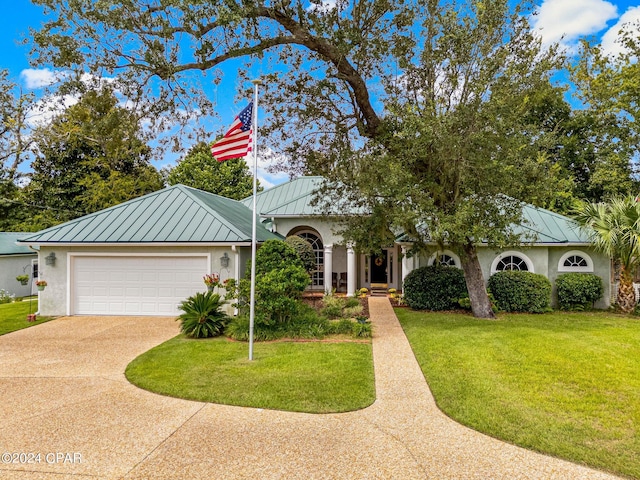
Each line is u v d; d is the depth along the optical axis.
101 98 10.91
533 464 4.64
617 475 4.43
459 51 11.41
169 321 13.41
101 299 14.43
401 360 8.88
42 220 31.02
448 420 5.86
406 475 4.41
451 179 12.13
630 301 14.78
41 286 13.88
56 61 9.62
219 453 4.87
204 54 10.18
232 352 9.45
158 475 4.39
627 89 24.03
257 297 10.88
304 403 6.43
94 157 31.39
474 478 4.36
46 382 7.54
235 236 13.76
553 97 23.92
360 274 21.94
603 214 14.64
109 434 5.36
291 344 10.25
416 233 13.88
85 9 8.92
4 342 10.71
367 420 5.85
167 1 8.60
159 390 7.02
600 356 8.97
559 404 6.36
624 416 5.94
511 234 12.25
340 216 14.91
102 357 9.26
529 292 14.94
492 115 10.62
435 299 15.35
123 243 13.84
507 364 8.39
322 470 4.50
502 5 10.95
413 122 10.81
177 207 15.64
